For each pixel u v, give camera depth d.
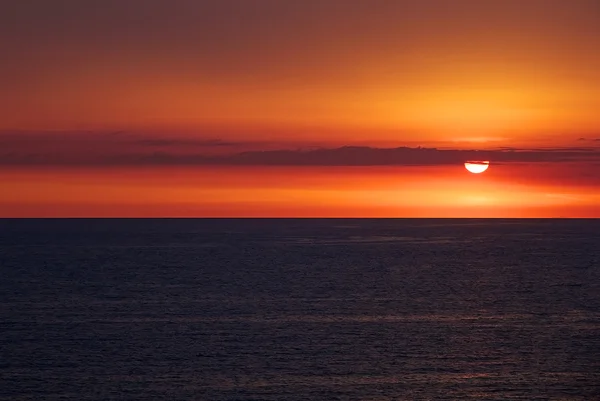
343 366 93.31
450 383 86.62
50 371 91.19
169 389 84.44
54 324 118.25
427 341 106.38
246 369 91.94
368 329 114.25
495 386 85.56
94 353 99.25
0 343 104.69
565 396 82.31
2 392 83.31
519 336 109.88
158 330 113.31
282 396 82.12
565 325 118.75
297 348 102.00
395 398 81.56
